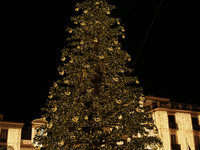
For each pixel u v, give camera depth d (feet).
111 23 29.37
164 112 84.84
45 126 23.85
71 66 26.89
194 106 93.97
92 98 24.52
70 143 23.79
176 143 82.94
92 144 23.84
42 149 24.62
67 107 23.75
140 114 24.00
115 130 23.38
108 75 26.27
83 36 28.14
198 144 87.10
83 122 23.63
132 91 25.91
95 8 29.55
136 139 23.20
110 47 26.25
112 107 24.97
